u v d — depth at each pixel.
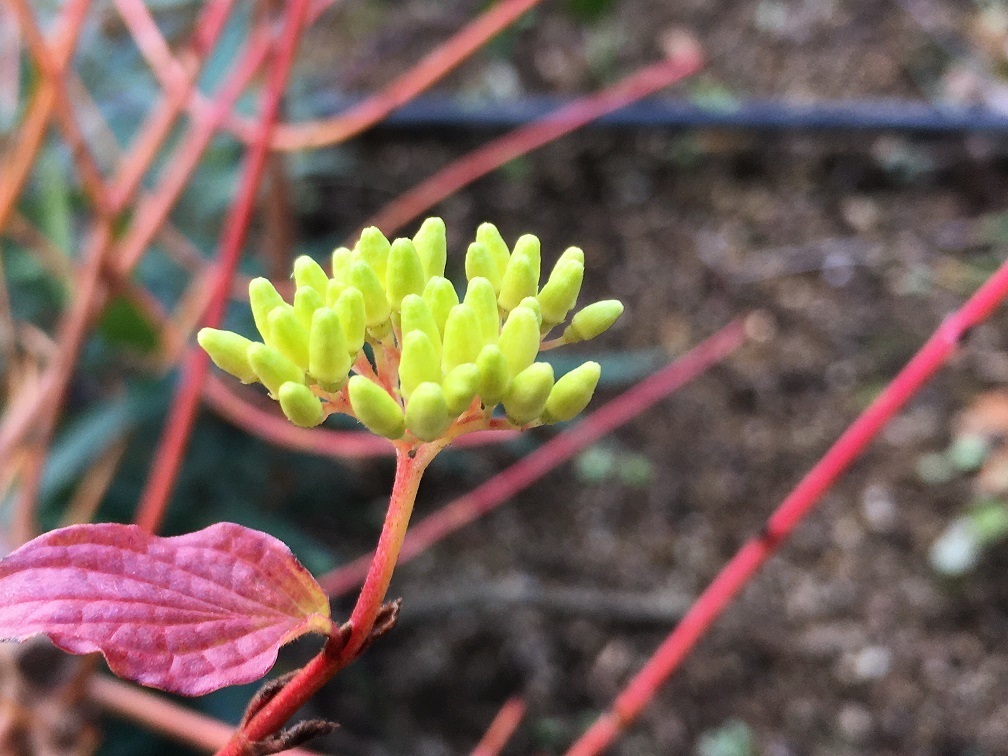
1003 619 0.25
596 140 0.37
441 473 0.28
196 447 0.23
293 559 0.07
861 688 0.24
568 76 0.39
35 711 0.14
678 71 0.25
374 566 0.07
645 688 0.12
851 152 0.36
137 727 0.20
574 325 0.09
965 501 0.27
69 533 0.07
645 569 0.26
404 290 0.08
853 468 0.28
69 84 0.20
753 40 0.39
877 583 0.26
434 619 0.25
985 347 0.30
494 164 0.24
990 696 0.23
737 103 0.36
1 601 0.07
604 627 0.25
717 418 0.30
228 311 0.23
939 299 0.31
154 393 0.21
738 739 0.23
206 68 0.23
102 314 0.17
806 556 0.26
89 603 0.07
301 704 0.07
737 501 0.28
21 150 0.16
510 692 0.24
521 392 0.07
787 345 0.31
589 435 0.21
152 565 0.07
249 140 0.17
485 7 0.23
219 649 0.07
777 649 0.24
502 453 0.29
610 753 0.23
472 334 0.07
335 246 0.30
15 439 0.16
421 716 0.24
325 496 0.26
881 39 0.38
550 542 0.27
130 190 0.16
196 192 0.25
